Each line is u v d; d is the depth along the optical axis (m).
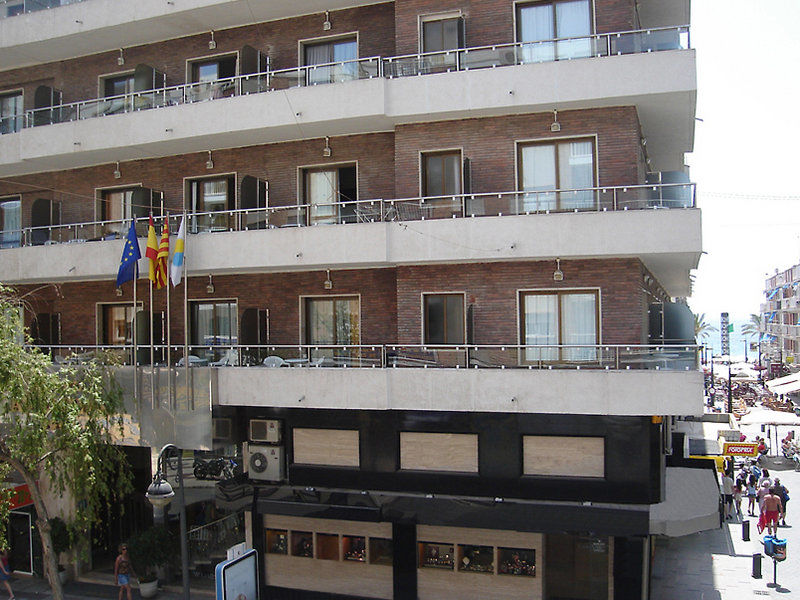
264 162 17.55
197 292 18.00
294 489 15.57
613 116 14.48
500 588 14.41
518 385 13.73
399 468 15.02
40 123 18.89
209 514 16.92
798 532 21.95
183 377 15.86
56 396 13.17
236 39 18.19
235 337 17.72
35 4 19.17
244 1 16.86
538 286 14.69
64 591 16.84
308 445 15.78
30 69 20.66
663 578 17.19
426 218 14.91
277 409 15.99
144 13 17.72
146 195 17.88
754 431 47.81
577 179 14.72
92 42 19.11
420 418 14.81
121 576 15.79
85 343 19.20
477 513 14.11
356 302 16.67
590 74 14.06
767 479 24.81
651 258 14.44
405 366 14.53
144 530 17.53
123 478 14.65
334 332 16.86
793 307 101.75
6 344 12.58
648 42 13.88
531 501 14.00
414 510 14.55
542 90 14.31
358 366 14.83
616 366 13.30
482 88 14.65
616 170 14.41
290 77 16.20
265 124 16.12
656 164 20.09
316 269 16.69
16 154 18.98
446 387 14.17
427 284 15.34
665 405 12.92
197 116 16.78
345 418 15.39
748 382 65.81
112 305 19.20
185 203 18.34
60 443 13.03
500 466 14.26
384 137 16.56
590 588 14.16
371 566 15.38
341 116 15.47
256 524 16.20
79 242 17.91
